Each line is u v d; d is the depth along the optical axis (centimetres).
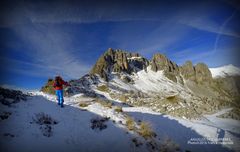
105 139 1212
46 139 1079
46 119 1226
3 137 1001
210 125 2173
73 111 1438
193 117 2369
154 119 1939
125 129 1358
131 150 1195
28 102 1445
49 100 1592
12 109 1261
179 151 1395
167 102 2873
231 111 3297
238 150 1620
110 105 1711
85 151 1090
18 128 1093
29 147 997
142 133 1379
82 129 1242
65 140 1116
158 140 1426
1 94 1405
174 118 2088
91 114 1441
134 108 2316
